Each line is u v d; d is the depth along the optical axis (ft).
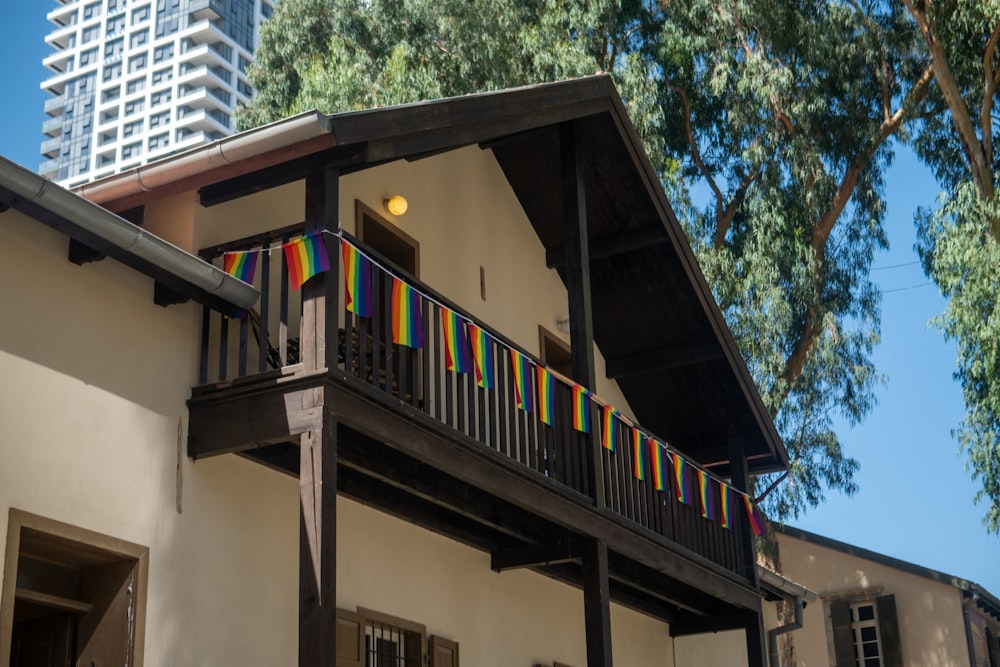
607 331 47.34
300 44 65.92
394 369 33.91
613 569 39.68
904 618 80.18
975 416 62.34
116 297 25.50
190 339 27.07
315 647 22.53
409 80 59.62
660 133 65.92
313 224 25.71
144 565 24.90
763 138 67.10
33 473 22.82
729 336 46.29
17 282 23.35
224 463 27.55
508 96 33.04
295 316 30.50
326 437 24.39
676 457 39.83
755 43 66.74
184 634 25.64
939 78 65.82
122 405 25.07
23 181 21.63
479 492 33.01
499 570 38.45
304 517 23.77
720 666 54.75
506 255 43.50
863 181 68.69
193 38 407.03
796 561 84.28
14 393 22.80
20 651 25.05
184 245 27.22
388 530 33.53
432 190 39.50
